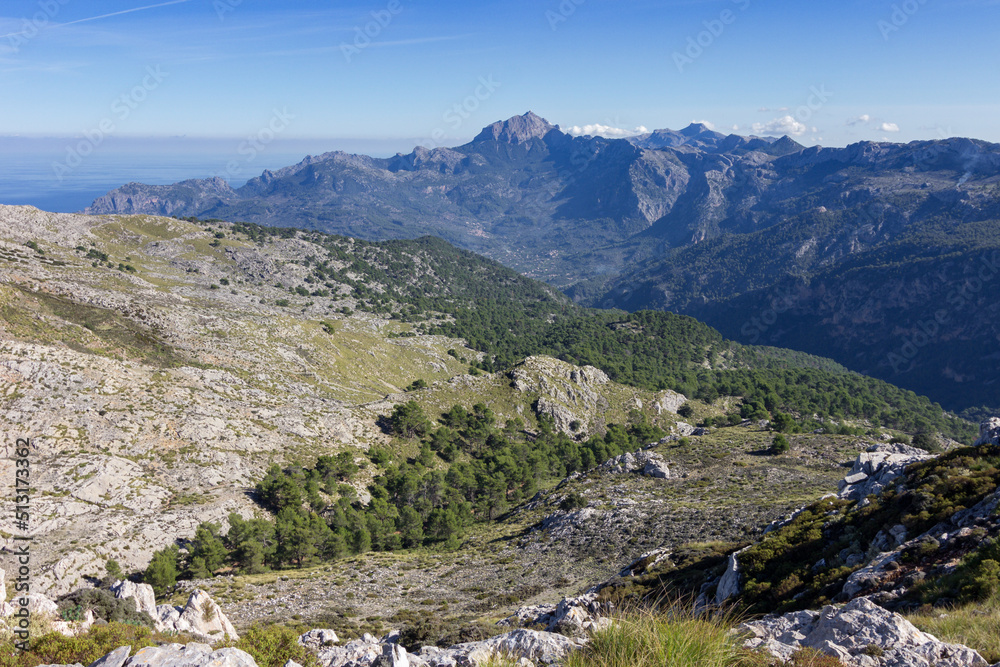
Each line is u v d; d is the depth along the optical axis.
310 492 99.19
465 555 78.62
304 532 81.19
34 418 92.94
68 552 70.62
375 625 49.41
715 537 63.03
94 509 82.06
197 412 113.50
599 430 189.62
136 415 104.38
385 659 13.73
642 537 68.50
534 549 75.00
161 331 161.50
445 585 64.38
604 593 38.00
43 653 13.86
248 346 176.12
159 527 81.38
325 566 76.06
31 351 105.19
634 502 83.12
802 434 116.38
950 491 26.19
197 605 28.73
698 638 8.73
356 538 88.00
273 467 105.31
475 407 179.00
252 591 63.94
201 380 130.25
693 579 36.78
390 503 110.00
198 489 95.75
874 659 10.78
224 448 108.25
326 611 55.62
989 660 11.20
